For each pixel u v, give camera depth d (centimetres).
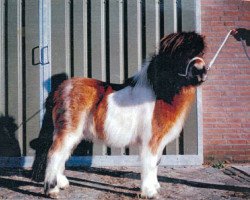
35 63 403
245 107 420
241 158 421
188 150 407
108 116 308
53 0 403
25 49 403
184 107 305
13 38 404
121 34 405
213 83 418
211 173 380
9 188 329
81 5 403
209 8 418
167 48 301
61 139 306
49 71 403
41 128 391
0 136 404
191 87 304
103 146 403
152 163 303
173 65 301
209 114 419
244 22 419
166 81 303
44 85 402
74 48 403
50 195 301
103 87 316
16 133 403
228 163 419
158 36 406
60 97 313
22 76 405
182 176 369
